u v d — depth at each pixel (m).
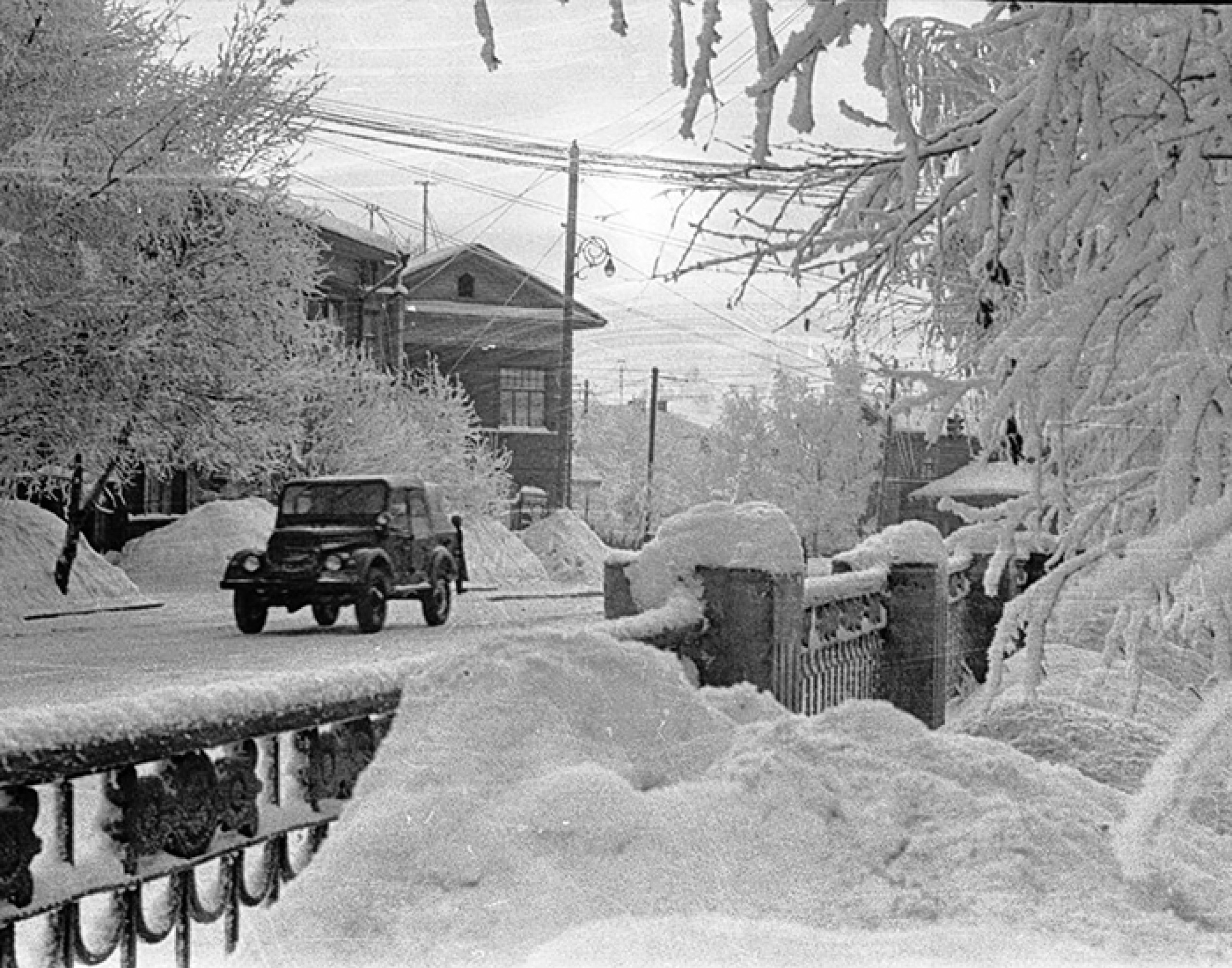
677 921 5.53
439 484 57.97
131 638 30.88
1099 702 13.11
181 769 5.42
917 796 6.83
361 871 5.68
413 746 6.34
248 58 35.84
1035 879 6.21
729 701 8.54
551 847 5.86
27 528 39.47
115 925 5.13
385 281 69.94
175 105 34.97
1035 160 7.82
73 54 33.28
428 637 31.73
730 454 76.69
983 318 11.12
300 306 40.47
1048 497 8.77
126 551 48.22
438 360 89.00
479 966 5.25
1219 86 8.02
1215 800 7.73
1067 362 7.96
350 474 53.72
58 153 32.44
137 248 35.94
